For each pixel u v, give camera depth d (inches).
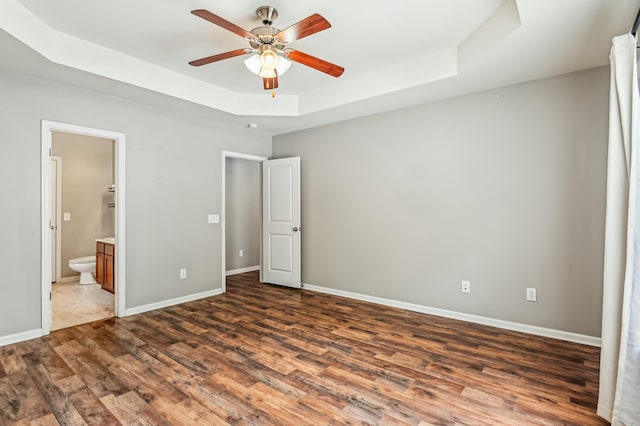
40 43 97.3
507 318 125.2
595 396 80.0
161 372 91.4
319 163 181.9
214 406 76.0
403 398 79.4
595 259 109.5
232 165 228.7
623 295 67.9
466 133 133.6
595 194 109.5
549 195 117.2
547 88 117.1
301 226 190.5
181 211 159.5
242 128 187.0
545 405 76.4
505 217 125.5
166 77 132.4
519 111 122.3
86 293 175.3
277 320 134.2
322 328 125.3
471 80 119.3
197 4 89.3
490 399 78.8
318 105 154.2
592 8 77.2
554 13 79.2
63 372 91.2
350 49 116.4
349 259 169.6
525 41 92.3
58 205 197.6
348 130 169.3
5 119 109.7
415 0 88.4
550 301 117.1
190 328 125.1
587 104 110.6
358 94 140.2
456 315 136.3
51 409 74.7
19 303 112.6
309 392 81.9
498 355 102.2
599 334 109.0
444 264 139.4
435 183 141.5
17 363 96.5
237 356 101.4
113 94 132.5
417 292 146.7
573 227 113.0
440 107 139.8
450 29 103.2
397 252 152.7
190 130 162.6
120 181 137.8
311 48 115.6
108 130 133.6
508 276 125.0
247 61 96.2
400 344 110.6
